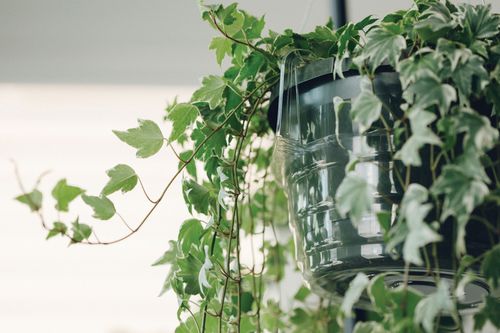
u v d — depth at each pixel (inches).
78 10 74.4
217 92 38.6
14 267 71.1
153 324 71.4
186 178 39.8
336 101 32.2
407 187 29.5
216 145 39.0
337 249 32.9
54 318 70.6
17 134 74.6
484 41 32.2
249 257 68.6
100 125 75.8
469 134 28.5
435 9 32.2
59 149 74.9
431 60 30.2
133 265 72.4
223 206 38.2
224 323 42.3
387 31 31.6
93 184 74.4
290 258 57.5
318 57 36.4
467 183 27.6
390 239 28.8
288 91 35.7
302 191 35.3
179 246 39.7
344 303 29.4
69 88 75.0
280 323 54.2
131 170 36.7
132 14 75.0
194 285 38.9
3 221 72.1
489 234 31.3
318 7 76.2
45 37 74.1
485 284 33.9
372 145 32.1
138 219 73.4
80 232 34.5
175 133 39.3
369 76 31.6
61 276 71.5
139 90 75.9
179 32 75.5
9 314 70.0
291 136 35.5
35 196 32.9
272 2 76.3
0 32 73.5
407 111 30.2
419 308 28.0
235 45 39.6
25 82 74.2
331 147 33.5
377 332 31.1
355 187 28.7
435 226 27.5
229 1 75.6
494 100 31.4
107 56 75.0
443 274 32.7
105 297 71.4
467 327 44.4
